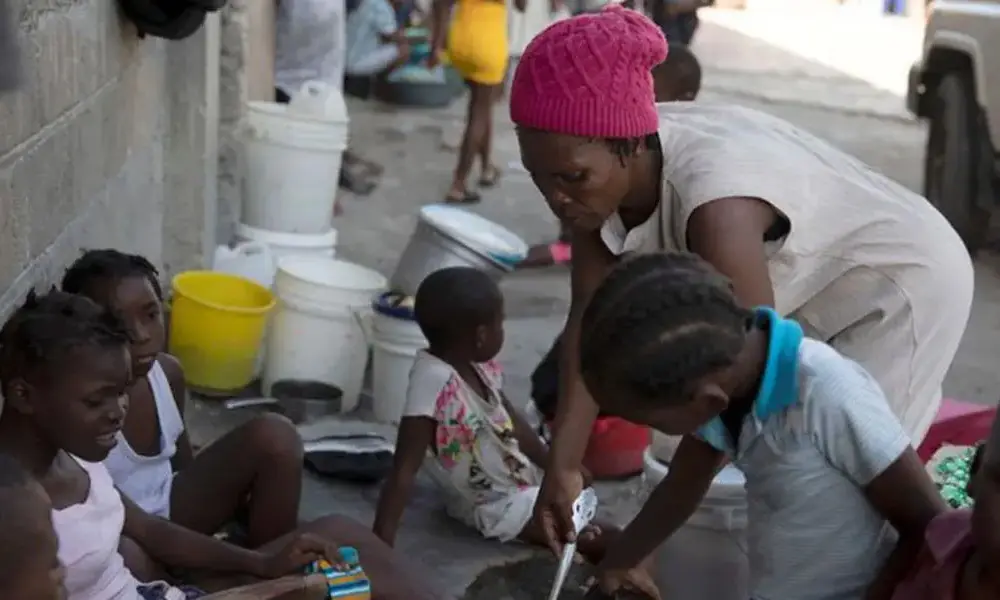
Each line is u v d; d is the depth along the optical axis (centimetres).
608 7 232
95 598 235
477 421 351
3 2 160
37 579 159
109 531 235
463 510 364
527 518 351
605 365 195
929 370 259
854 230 247
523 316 546
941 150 714
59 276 300
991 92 677
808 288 252
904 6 1745
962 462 343
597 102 216
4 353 214
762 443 212
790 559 217
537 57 219
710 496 294
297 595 262
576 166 220
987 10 680
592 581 316
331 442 397
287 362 433
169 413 300
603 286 201
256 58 612
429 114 977
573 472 250
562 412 252
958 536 196
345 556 277
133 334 263
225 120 541
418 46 1004
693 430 204
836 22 1677
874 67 1341
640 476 399
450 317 349
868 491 208
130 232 401
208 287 446
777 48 1438
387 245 640
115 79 365
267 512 306
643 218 242
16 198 259
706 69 1269
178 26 385
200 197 479
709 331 192
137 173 411
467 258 474
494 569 345
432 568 344
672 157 234
